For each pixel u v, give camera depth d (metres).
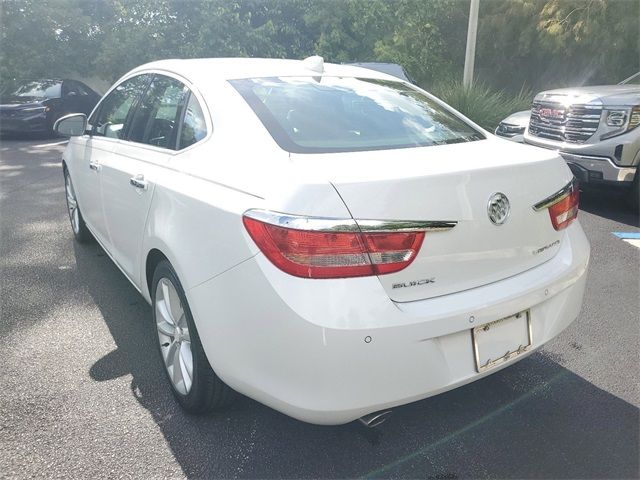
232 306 2.16
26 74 17.47
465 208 2.15
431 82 15.90
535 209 2.39
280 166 2.21
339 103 2.83
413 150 2.46
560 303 2.51
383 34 16.66
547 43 13.98
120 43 17.00
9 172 9.29
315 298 1.95
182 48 16.64
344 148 2.43
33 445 2.50
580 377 3.03
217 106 2.69
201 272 2.30
